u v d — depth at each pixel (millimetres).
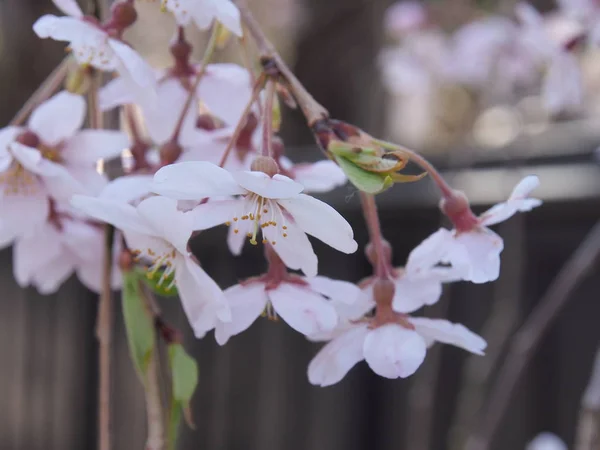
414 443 475
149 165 297
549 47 390
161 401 280
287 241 258
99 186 287
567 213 515
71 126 287
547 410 551
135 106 298
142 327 278
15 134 286
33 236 303
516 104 625
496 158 545
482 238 270
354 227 614
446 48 601
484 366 466
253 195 258
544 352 554
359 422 660
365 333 270
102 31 277
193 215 255
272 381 678
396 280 277
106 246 287
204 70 283
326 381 268
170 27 504
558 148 523
